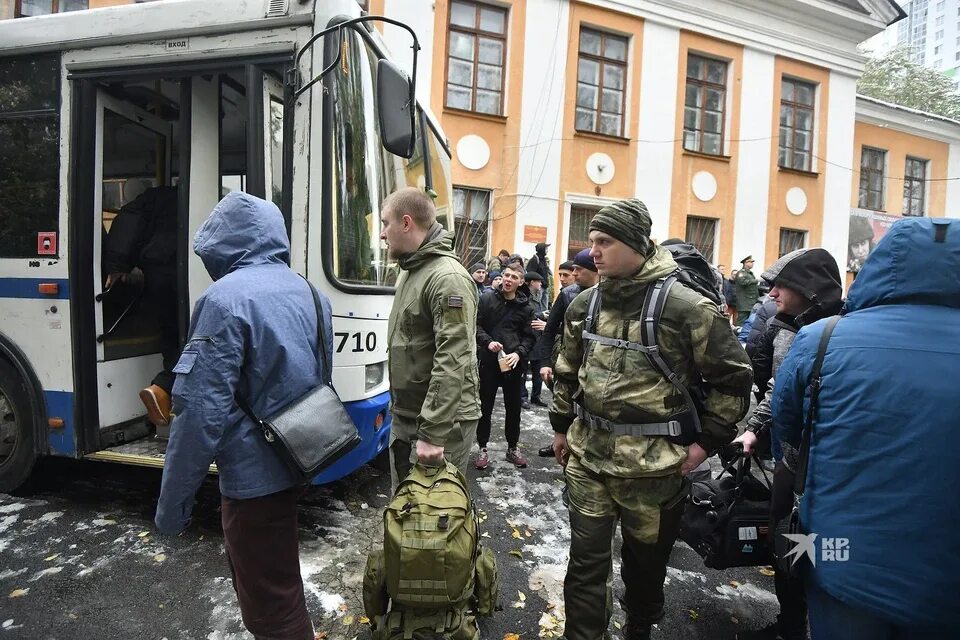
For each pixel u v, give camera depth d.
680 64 13.38
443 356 2.15
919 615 1.35
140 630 2.37
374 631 2.19
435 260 2.30
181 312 3.21
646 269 2.05
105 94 3.40
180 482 1.63
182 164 3.19
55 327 3.32
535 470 4.54
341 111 3.04
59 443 3.35
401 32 10.66
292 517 1.87
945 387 1.35
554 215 12.34
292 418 1.74
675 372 2.01
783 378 1.69
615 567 3.15
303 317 1.85
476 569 2.37
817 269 2.58
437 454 2.14
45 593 2.61
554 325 4.52
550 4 12.16
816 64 14.81
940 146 18.50
